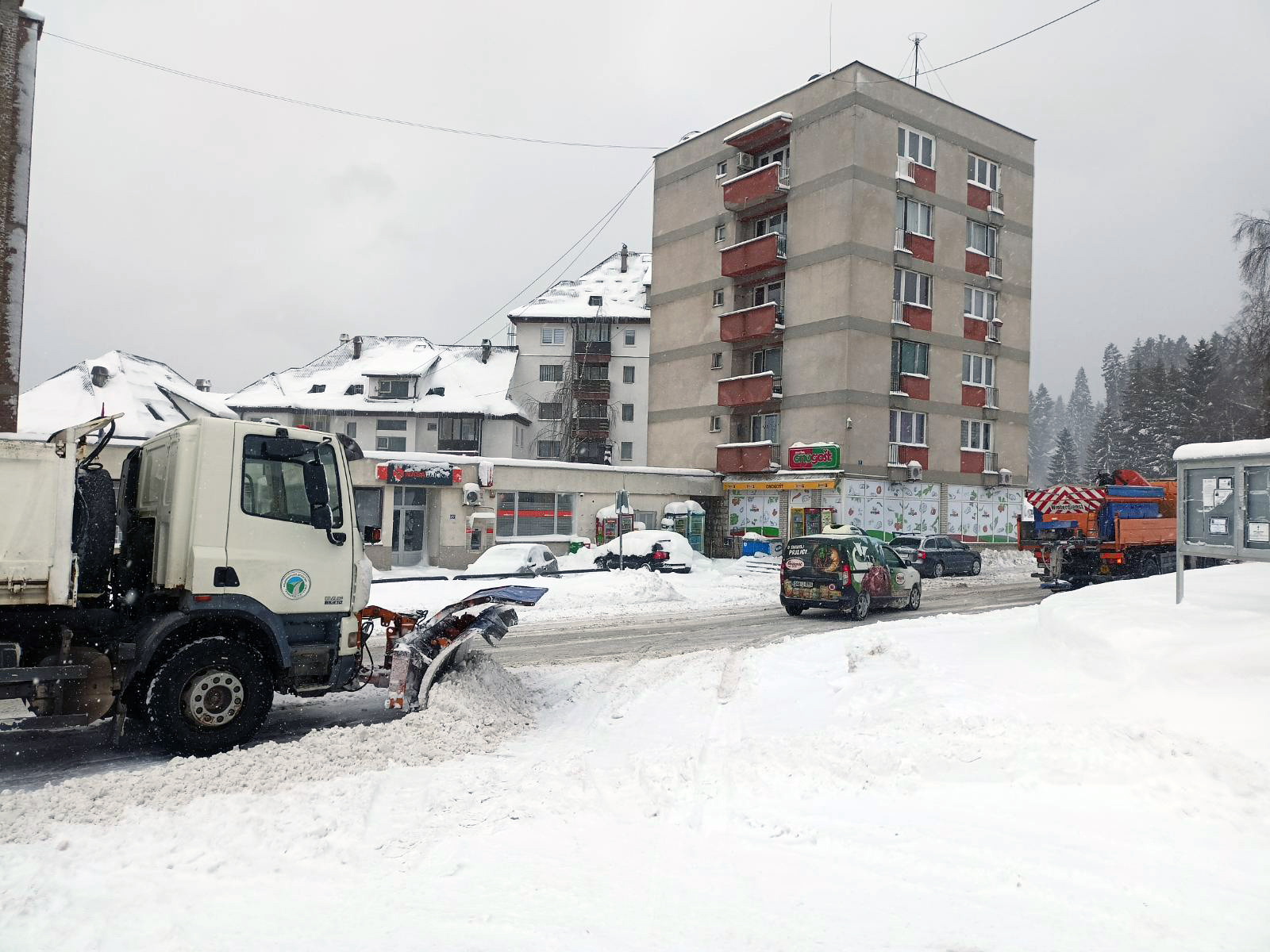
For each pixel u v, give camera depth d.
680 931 3.42
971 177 35.28
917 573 18.27
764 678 9.40
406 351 59.72
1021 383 36.75
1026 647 7.79
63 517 6.27
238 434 7.03
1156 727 5.04
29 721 6.17
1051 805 4.57
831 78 31.80
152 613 6.98
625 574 21.70
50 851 4.35
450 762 6.19
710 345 36.84
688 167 38.28
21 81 14.72
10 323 14.47
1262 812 4.15
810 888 3.79
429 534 29.91
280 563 7.13
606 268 64.38
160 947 3.37
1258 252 30.55
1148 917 3.36
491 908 3.67
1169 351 112.88
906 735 5.66
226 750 6.72
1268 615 6.35
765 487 33.19
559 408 57.62
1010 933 3.29
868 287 31.34
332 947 3.34
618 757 6.22
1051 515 20.78
